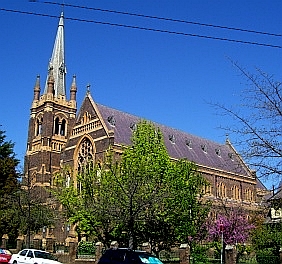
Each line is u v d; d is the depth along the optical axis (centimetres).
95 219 4025
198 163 8456
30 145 8838
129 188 3672
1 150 6612
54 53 9625
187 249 4009
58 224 6825
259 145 1967
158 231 4197
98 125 7231
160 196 3872
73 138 7706
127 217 3659
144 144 4328
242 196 9244
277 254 4838
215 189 8600
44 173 8262
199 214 4897
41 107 8956
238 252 5566
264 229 5066
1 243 6412
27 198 5509
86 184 4228
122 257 2528
